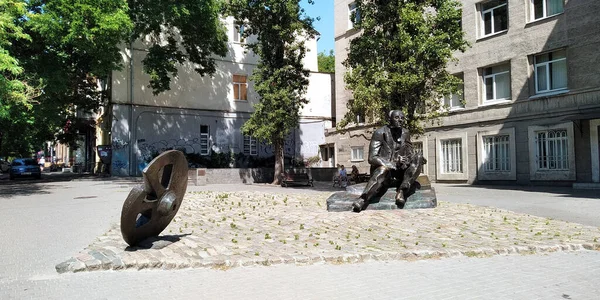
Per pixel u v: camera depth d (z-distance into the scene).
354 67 17.39
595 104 18.55
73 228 9.08
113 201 14.42
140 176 28.67
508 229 8.43
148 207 6.66
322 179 28.03
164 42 30.16
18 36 15.85
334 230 8.14
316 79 36.19
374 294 4.81
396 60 16.27
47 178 32.41
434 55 15.54
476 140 23.34
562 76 20.12
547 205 12.72
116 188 19.92
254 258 6.13
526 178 21.08
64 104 25.81
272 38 22.94
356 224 8.69
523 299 4.62
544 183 20.36
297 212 10.34
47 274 5.66
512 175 21.64
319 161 35.16
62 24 17.72
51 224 9.66
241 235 7.73
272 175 26.58
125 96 28.88
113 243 7.14
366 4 17.42
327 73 36.66
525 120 21.16
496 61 22.53
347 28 31.98
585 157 18.91
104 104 31.86
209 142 31.95
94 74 23.08
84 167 46.09
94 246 6.90
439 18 15.87
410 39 15.31
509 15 22.00
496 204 13.01
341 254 6.33
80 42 18.14
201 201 13.33
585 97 18.91
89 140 43.00
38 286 5.16
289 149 34.66
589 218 10.23
